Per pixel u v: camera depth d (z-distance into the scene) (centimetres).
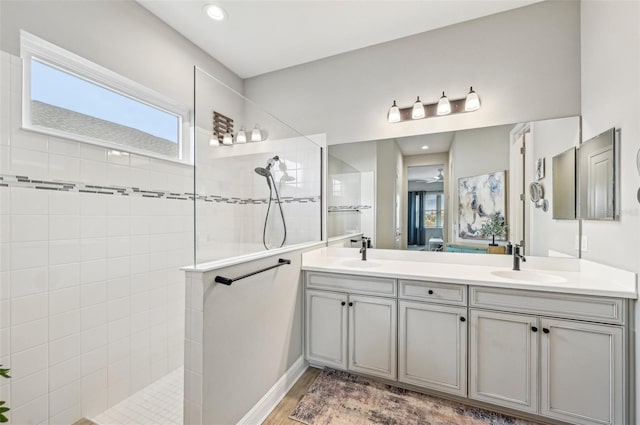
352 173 261
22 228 141
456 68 225
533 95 203
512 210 210
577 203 188
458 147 226
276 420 167
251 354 162
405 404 179
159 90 214
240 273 153
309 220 262
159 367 211
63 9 160
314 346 217
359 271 201
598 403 147
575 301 151
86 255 167
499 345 166
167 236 218
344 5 201
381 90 249
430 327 183
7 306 136
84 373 166
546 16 200
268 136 221
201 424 127
